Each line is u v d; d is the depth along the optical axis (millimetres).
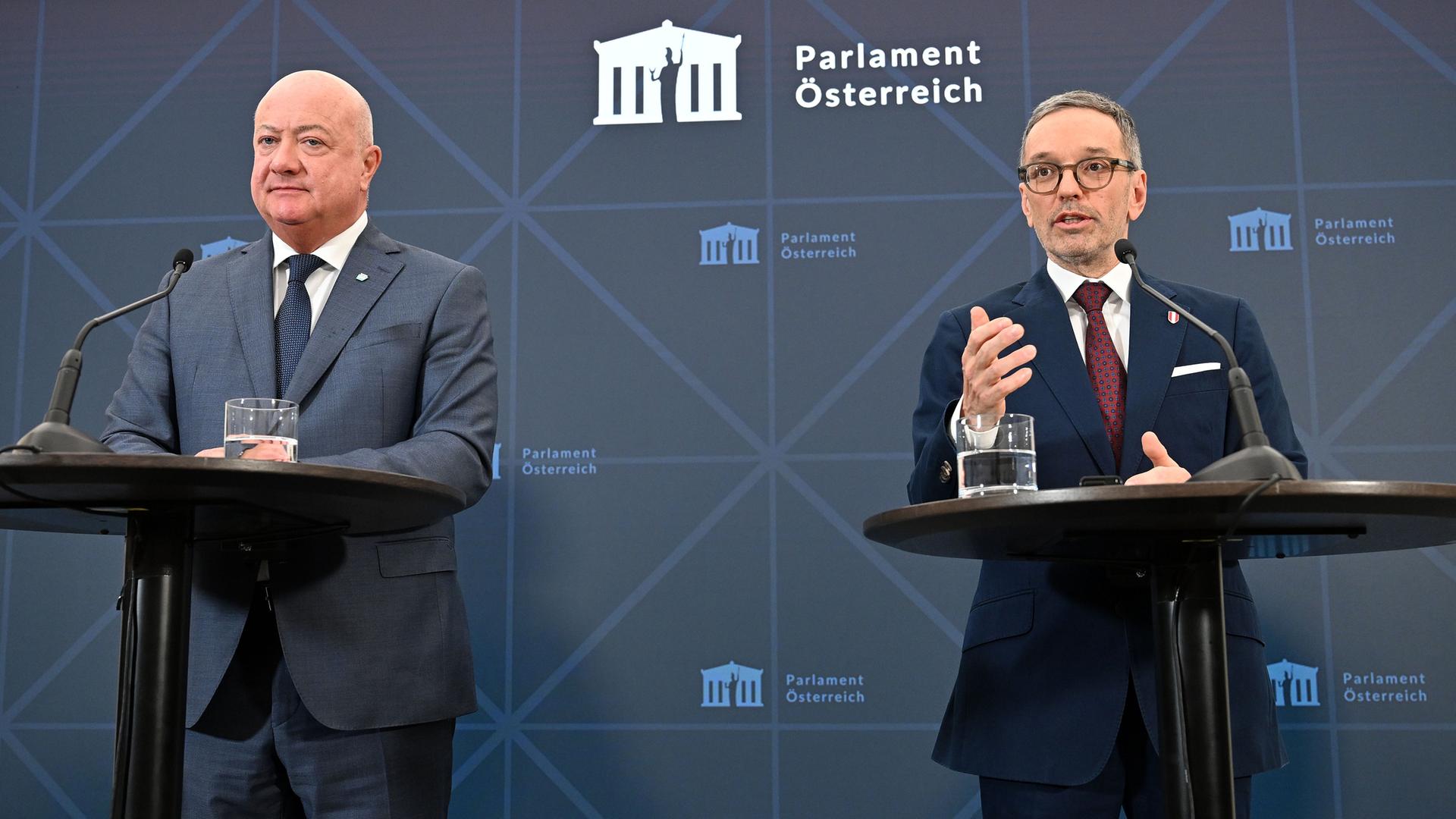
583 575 2908
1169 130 2947
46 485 1259
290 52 3125
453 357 1951
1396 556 2762
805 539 2895
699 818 2824
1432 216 2875
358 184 2105
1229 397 1806
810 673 2850
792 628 2867
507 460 2951
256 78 3125
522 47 3104
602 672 2881
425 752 1800
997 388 1496
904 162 3002
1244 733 1611
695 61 3072
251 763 1772
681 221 3016
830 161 3014
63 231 3082
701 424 2943
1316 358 2848
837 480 2908
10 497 1327
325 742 1750
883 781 2811
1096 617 1676
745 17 3082
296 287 2012
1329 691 2740
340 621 1733
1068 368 1841
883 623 2854
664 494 2926
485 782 2861
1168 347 1837
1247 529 1343
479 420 1895
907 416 2916
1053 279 1957
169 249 3074
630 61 3080
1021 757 1669
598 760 2855
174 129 3117
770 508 2912
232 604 1731
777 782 2826
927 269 2963
